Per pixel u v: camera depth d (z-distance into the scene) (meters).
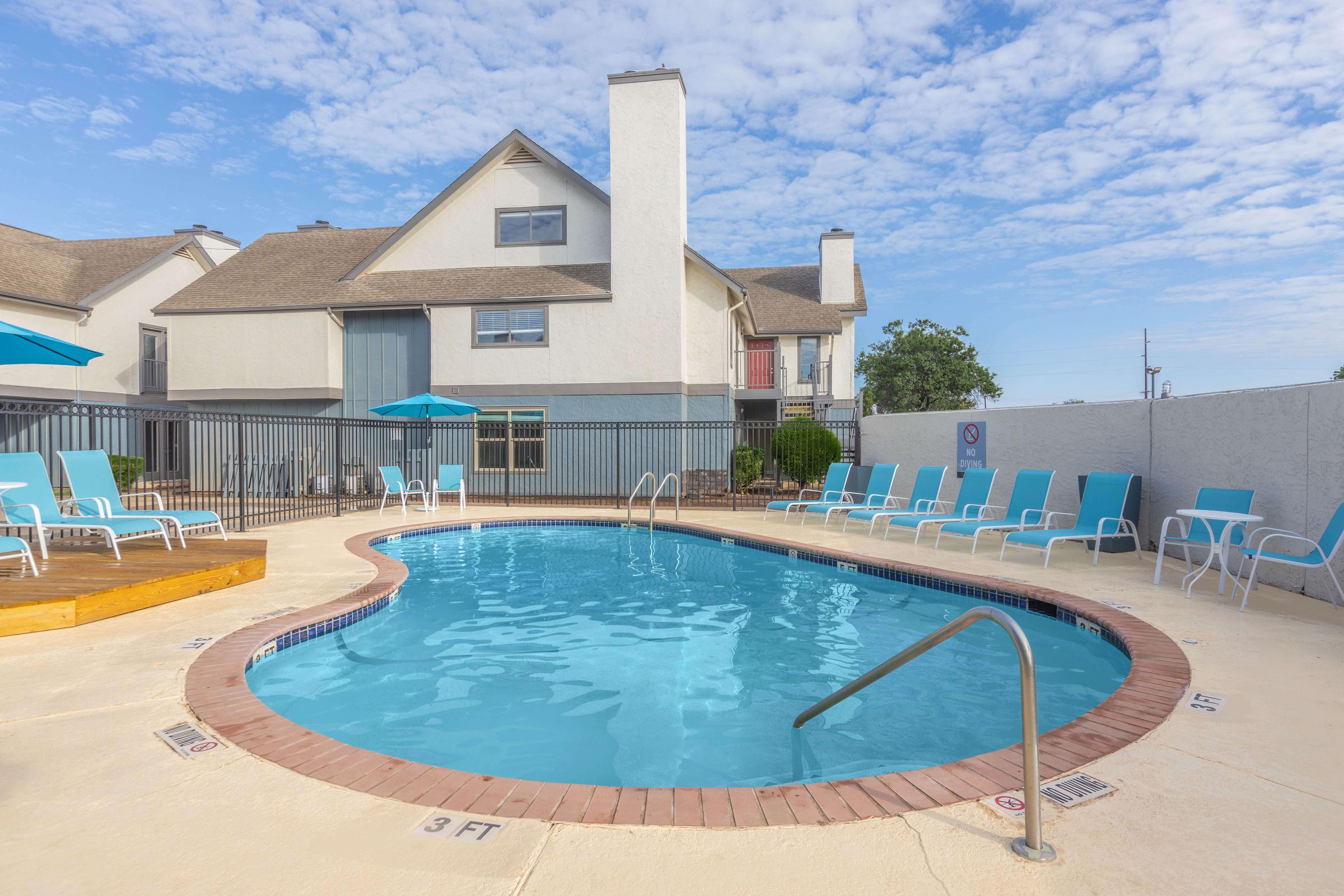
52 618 4.78
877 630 5.80
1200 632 4.75
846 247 23.27
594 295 16.25
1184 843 2.21
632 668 4.83
